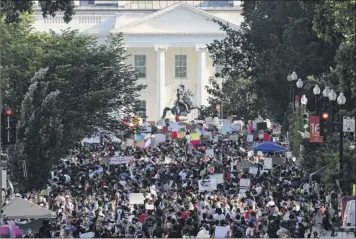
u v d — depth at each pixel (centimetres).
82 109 19375
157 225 11406
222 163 18925
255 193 14038
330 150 15350
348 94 14850
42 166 16638
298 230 11319
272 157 18650
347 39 12438
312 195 14150
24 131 16612
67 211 12975
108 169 17925
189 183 15500
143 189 14900
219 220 11669
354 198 11631
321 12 12744
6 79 18375
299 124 18575
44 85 16900
